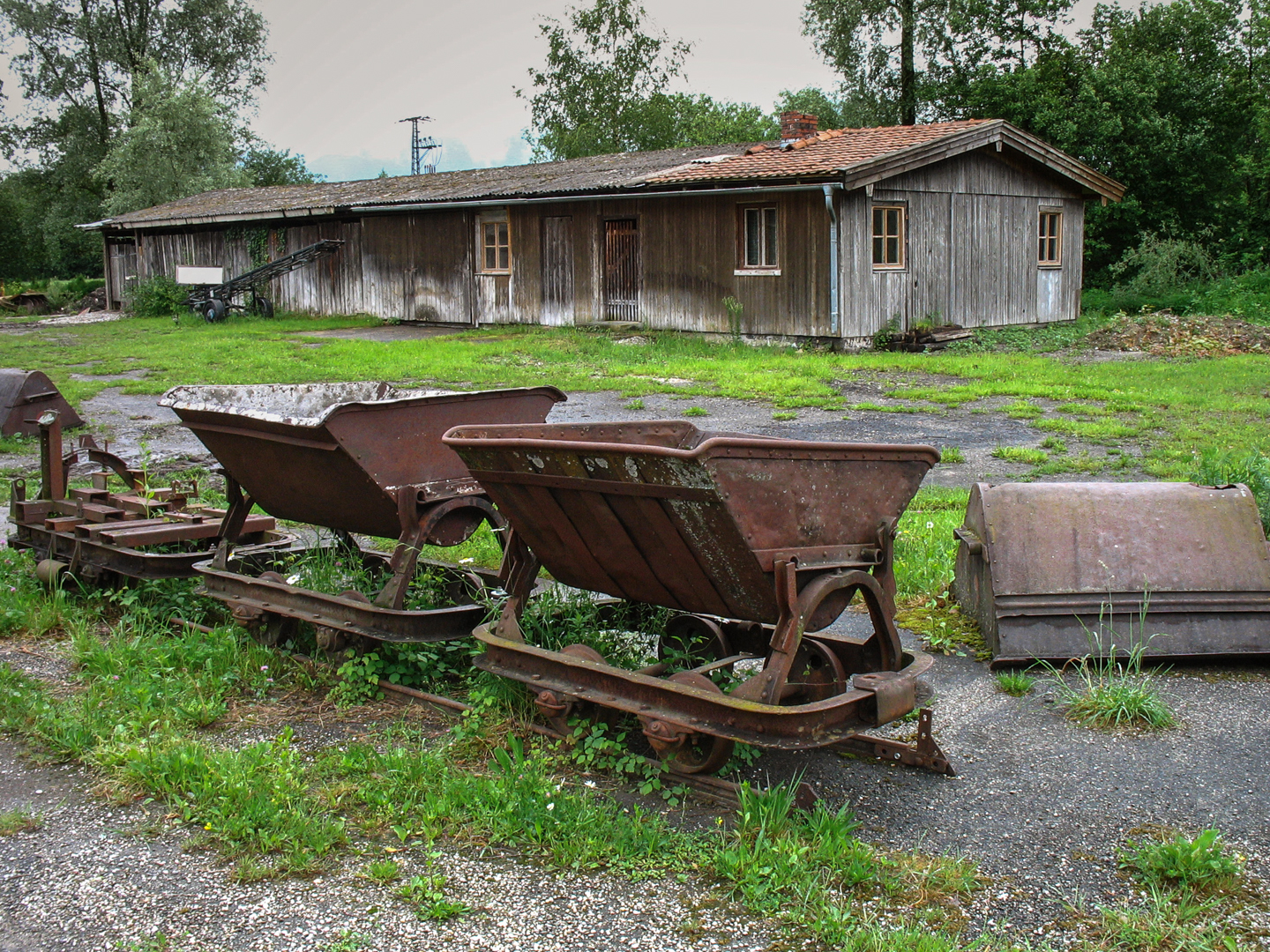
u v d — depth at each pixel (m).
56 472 7.21
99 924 3.26
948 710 5.00
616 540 4.30
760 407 13.98
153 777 4.16
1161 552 5.60
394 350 20.72
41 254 55.97
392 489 5.33
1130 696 4.84
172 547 6.81
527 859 3.60
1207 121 33.78
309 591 5.50
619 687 4.26
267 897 3.39
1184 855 3.50
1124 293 29.94
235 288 29.16
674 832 3.74
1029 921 3.26
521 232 24.64
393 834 3.79
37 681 5.24
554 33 51.12
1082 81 34.25
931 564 7.00
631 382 16.17
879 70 39.19
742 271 20.81
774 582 4.01
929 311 21.38
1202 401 13.91
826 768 4.37
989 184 22.47
